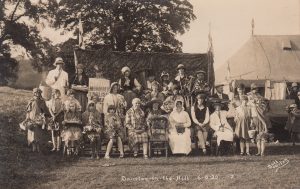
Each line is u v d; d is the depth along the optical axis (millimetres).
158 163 10602
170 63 15586
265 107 13164
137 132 11508
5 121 14281
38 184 8328
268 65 25219
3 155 10492
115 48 26391
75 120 11414
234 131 12234
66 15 26844
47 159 10742
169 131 12016
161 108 12758
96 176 9055
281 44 26156
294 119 14508
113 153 12414
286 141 16688
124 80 13680
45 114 11945
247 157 11633
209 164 10508
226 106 13406
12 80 31359
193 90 13445
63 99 12797
